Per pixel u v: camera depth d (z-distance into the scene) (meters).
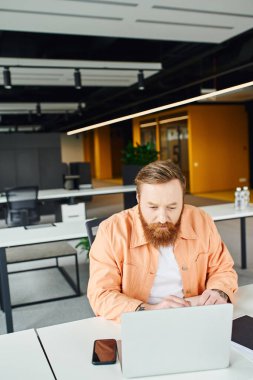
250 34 5.20
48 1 3.78
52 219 8.00
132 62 6.16
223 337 1.00
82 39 5.64
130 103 9.17
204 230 1.51
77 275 3.38
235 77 7.31
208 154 10.92
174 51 6.13
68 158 18.44
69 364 1.08
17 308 3.15
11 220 5.65
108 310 1.31
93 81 7.82
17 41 5.39
